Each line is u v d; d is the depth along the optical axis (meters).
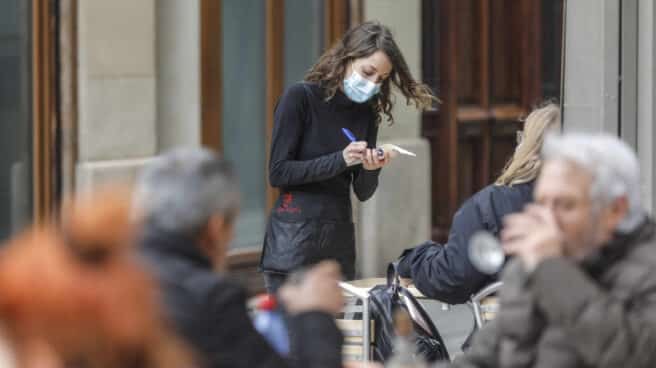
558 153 7.88
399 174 23.06
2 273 4.82
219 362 7.76
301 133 14.42
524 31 25.66
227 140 21.58
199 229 7.84
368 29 14.40
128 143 19.75
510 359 7.78
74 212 5.06
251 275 21.97
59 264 4.88
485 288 12.88
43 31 19.19
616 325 7.46
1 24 19.25
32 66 19.28
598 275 7.94
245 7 21.58
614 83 13.89
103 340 4.84
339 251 14.69
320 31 22.53
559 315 7.55
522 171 12.73
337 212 14.61
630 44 13.92
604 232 7.83
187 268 7.78
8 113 19.38
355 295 13.68
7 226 19.52
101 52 19.38
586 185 7.73
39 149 19.33
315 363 8.11
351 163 14.08
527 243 7.74
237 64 21.58
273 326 9.01
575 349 7.57
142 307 4.95
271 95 21.98
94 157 19.44
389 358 13.38
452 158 24.41
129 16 19.59
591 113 13.88
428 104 14.78
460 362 8.62
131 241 5.11
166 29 20.36
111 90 19.50
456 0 24.36
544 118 12.83
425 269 13.19
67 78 19.27
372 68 14.23
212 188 7.82
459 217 12.95
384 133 22.91
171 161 7.90
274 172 14.30
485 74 25.05
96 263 4.95
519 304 7.73
